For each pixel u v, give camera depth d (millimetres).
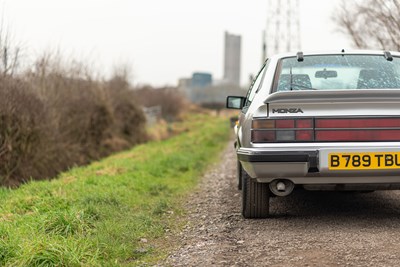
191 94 82688
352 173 6062
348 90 5992
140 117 25422
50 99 16516
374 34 14148
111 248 5941
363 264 5039
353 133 6094
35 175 13898
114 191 9500
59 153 15953
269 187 6875
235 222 7176
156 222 7469
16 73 14164
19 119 13516
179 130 36094
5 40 13930
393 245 5586
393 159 6004
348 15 14820
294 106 6176
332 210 7668
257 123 6230
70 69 19625
